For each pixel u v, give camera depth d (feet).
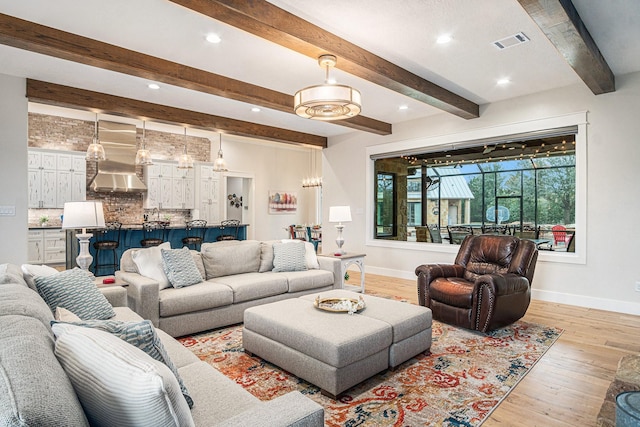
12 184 13.51
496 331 11.78
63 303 7.36
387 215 23.86
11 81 13.41
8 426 2.06
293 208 36.47
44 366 2.73
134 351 3.26
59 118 24.63
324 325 8.31
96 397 2.98
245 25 8.75
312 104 10.36
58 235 24.02
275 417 3.65
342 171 24.23
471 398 7.64
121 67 11.39
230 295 11.85
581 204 14.75
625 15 9.39
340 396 7.68
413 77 13.39
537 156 20.85
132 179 26.20
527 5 7.97
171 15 9.39
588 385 8.21
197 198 30.09
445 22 9.75
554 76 13.89
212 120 19.01
